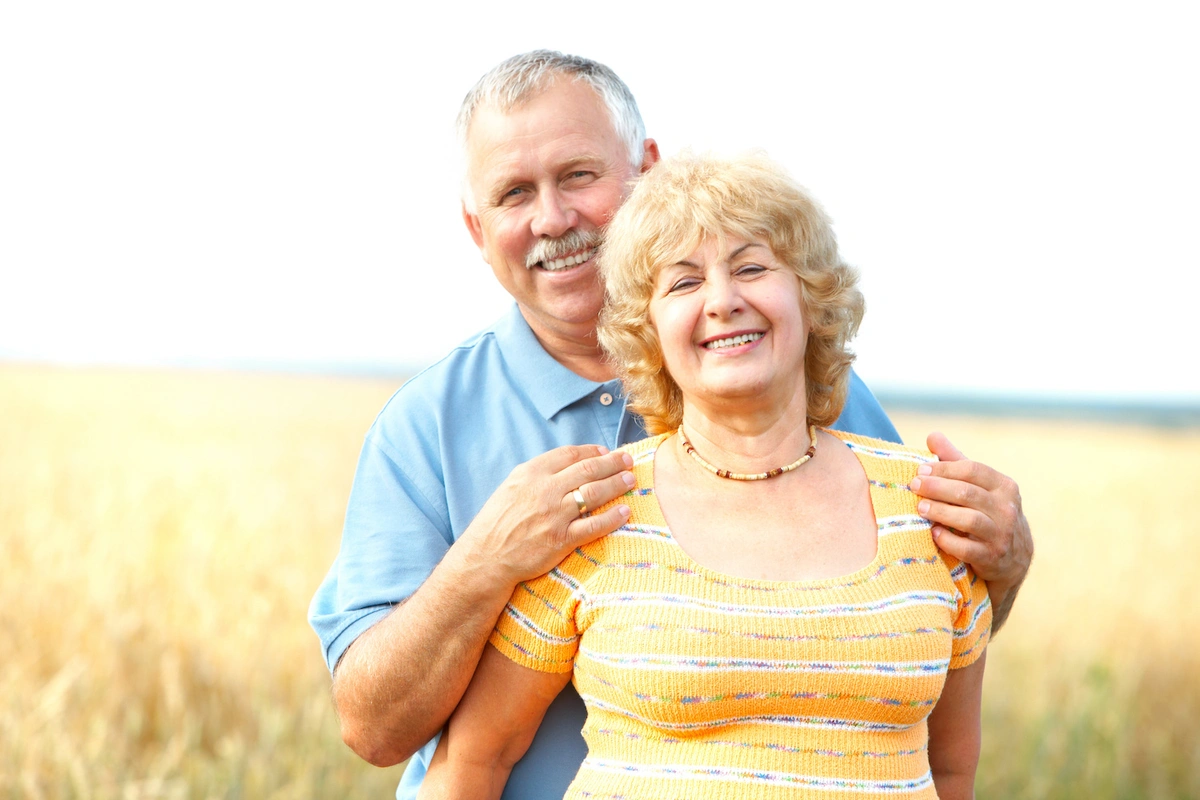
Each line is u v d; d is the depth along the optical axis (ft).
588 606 6.17
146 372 94.38
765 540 6.28
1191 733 19.56
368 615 7.11
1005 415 154.40
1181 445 79.20
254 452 41.47
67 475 31.73
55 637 18.54
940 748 7.19
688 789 5.82
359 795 14.87
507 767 6.89
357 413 66.74
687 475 6.59
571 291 7.75
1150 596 27.53
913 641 5.98
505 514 6.31
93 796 14.17
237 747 14.99
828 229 6.57
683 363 6.36
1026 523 6.89
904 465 6.81
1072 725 17.80
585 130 7.71
